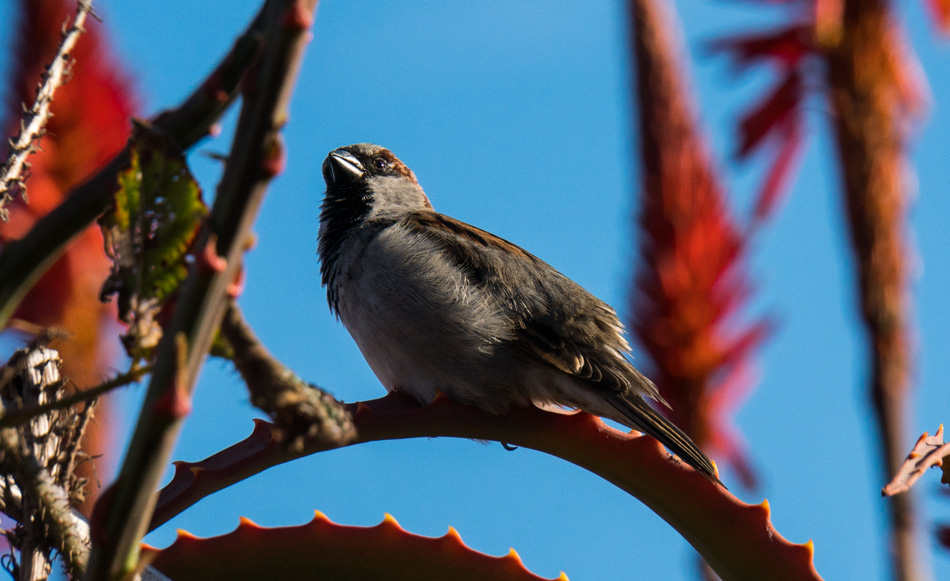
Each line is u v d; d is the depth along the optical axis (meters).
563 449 4.48
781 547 4.10
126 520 2.33
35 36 6.98
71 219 2.80
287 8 2.18
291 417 2.46
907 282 7.26
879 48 7.41
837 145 7.39
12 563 3.32
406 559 4.08
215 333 2.45
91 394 2.55
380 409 4.79
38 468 3.35
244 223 2.26
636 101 7.26
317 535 4.10
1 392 3.51
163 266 2.66
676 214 6.80
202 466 4.02
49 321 5.91
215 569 4.01
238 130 2.24
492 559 4.09
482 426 4.62
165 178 2.69
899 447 6.87
